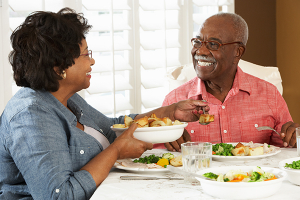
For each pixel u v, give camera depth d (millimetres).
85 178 974
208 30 1588
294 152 1323
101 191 878
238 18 1641
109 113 2428
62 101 1173
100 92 2270
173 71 2146
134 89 2471
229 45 1584
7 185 1092
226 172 909
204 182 809
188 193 849
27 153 947
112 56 2262
